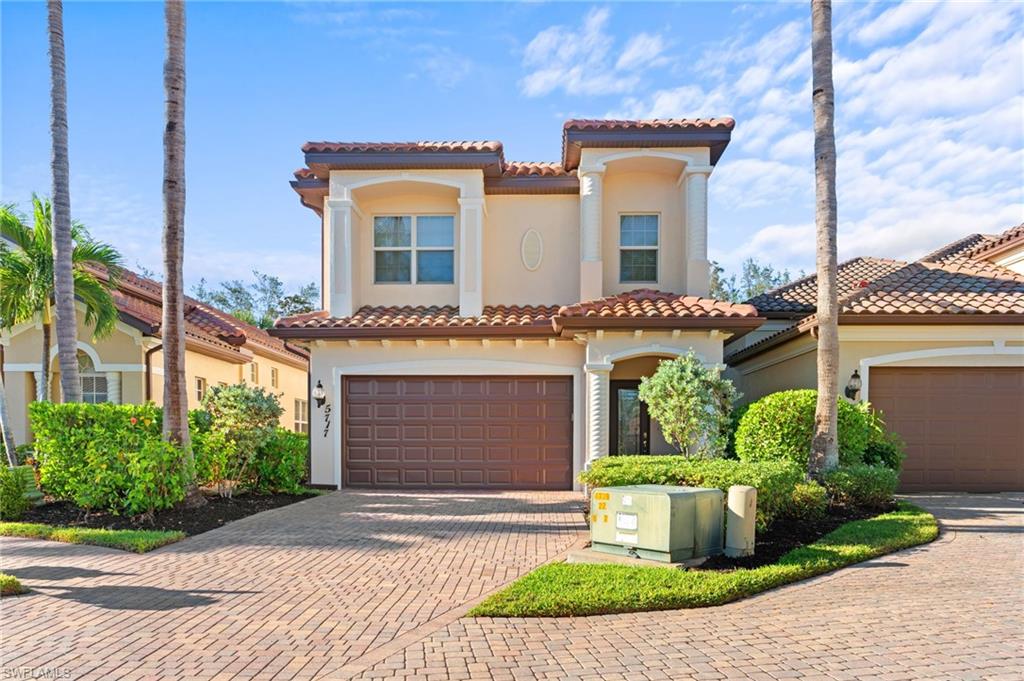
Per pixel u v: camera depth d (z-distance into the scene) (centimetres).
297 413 2575
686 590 627
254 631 552
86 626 564
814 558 749
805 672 472
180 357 1110
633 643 525
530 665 483
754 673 471
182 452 1091
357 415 1447
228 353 1855
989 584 681
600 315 1272
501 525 998
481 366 1426
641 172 1568
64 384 1231
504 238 1600
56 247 1236
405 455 1437
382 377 1448
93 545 870
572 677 464
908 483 1340
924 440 1342
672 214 1565
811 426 1141
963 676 465
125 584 686
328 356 1443
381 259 1586
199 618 582
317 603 624
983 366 1337
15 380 1570
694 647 517
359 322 1412
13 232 1361
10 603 624
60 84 1263
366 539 899
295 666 482
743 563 748
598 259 1477
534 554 809
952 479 1337
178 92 1132
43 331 1390
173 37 1131
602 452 1305
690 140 1445
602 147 1478
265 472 1301
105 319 1398
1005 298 1371
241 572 732
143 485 1001
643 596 613
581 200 1505
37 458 1117
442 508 1162
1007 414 1338
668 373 1070
